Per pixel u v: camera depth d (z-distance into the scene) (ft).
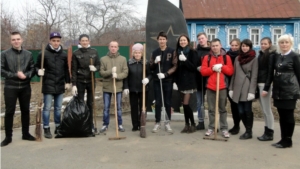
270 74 15.69
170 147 15.76
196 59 18.17
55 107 18.25
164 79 18.57
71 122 17.39
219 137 17.62
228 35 76.23
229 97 18.44
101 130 19.10
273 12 75.87
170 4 23.38
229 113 26.05
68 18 79.92
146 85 19.38
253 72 16.89
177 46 18.51
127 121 23.12
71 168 12.92
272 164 13.21
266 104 16.69
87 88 18.43
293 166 12.98
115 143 16.57
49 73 17.43
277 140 16.99
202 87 19.40
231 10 76.28
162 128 20.04
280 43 15.05
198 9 76.23
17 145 16.19
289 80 14.70
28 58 16.57
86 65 18.11
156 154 14.62
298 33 75.20
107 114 19.27
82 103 17.87
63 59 17.80
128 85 19.31
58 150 15.34
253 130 19.57
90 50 18.35
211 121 18.01
